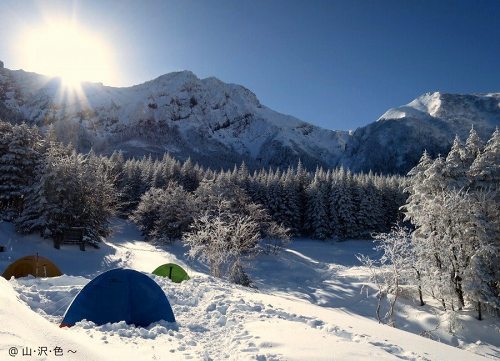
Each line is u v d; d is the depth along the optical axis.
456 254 27.45
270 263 48.50
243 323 8.16
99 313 8.16
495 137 32.00
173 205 53.34
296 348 6.27
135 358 5.43
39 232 31.81
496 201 29.95
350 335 7.85
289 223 71.94
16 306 5.66
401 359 6.36
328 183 77.38
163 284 12.66
